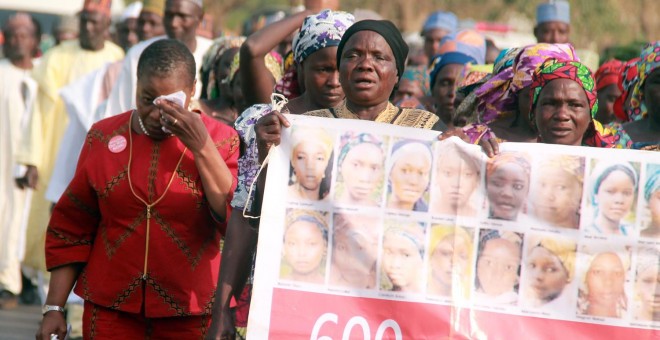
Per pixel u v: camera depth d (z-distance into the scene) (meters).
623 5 47.72
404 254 8.77
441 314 8.76
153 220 9.61
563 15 20.08
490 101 11.70
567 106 9.82
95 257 9.85
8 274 23.03
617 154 8.84
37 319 21.53
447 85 17.16
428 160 8.85
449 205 8.84
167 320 9.76
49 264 9.95
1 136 23.22
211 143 9.45
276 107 9.02
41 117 21.95
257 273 8.77
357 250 8.77
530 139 11.50
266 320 8.73
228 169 9.61
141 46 16.27
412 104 16.73
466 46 17.30
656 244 8.79
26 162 21.48
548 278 8.81
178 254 9.66
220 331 9.05
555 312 8.79
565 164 8.85
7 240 23.05
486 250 8.84
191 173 9.65
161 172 9.62
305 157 8.84
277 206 8.82
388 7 52.28
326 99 10.70
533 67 11.30
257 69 12.79
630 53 19.25
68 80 22.22
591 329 8.78
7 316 21.70
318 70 10.64
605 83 16.53
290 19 13.00
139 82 9.51
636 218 8.81
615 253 8.81
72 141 17.36
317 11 14.38
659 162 8.81
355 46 9.16
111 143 9.74
